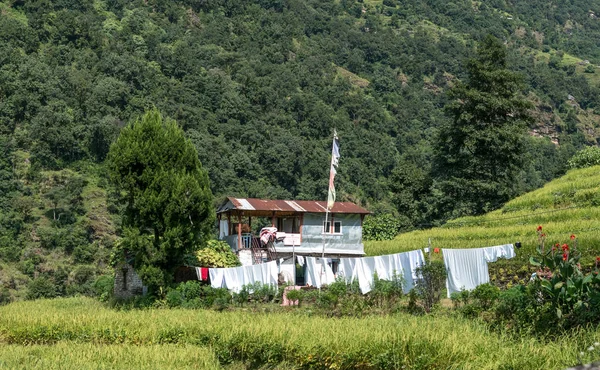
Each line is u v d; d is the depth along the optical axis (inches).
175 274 1339.8
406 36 6456.7
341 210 1467.8
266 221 2488.9
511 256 1134.4
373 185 3629.4
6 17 4343.0
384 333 792.9
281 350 841.5
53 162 3341.5
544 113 5162.4
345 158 3799.2
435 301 1008.2
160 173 1254.3
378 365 757.9
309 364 810.8
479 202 2154.3
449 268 1062.4
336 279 1181.7
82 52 4281.5
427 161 3966.5
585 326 711.1
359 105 4594.0
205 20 5659.5
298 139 3732.8
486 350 715.4
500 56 2231.8
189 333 957.2
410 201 2313.0
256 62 4928.6
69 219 3004.4
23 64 3747.5
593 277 723.4
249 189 3312.0
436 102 5349.4
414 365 726.5
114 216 3093.0
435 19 7337.6
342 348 789.2
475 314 885.8
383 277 1149.7
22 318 1079.0
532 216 1576.0
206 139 3444.9
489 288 906.7
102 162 3481.8
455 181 2159.2
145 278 1234.6
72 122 3572.8
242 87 4372.5
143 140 1280.8
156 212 1245.1
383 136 4402.1
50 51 4183.1
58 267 2672.2
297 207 1450.5
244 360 878.4
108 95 3759.8
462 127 2154.3
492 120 2193.7
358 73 5610.2
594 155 2126.0
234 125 3882.9
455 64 6038.4
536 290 781.9
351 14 6993.1
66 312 1137.4
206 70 4662.9
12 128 3489.2
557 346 671.1
